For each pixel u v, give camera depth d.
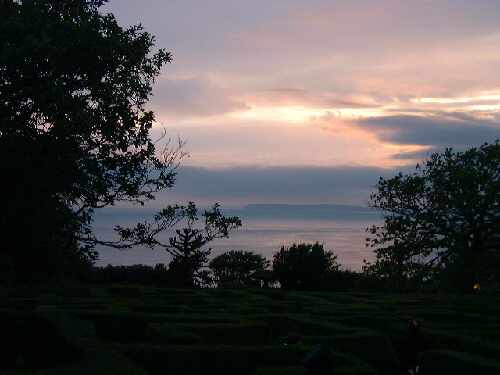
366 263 36.62
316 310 22.45
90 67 12.62
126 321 18.39
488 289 34.59
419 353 15.30
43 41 11.58
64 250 13.41
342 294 30.75
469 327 19.62
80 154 12.82
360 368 12.46
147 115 13.45
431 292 35.34
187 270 37.09
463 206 34.16
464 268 34.69
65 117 12.45
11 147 12.21
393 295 31.20
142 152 13.41
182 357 13.44
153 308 21.91
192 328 16.22
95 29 12.67
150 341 15.99
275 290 32.06
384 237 36.50
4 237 12.79
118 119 13.17
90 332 15.48
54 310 18.81
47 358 14.55
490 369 12.57
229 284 37.00
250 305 23.97
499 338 18.62
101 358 12.40
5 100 12.18
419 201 35.78
